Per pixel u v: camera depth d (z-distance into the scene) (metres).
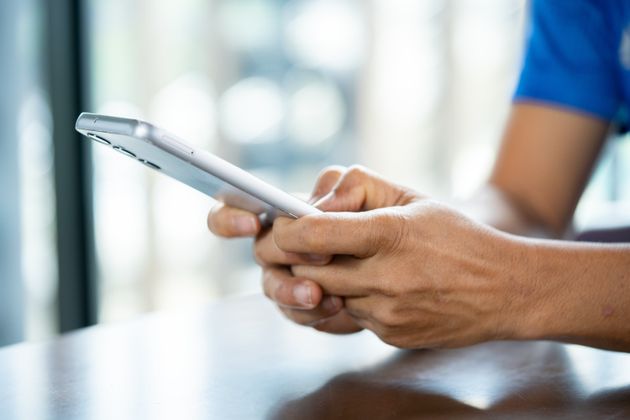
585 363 0.80
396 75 3.85
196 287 3.61
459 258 0.73
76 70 2.83
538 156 1.28
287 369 0.79
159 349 0.87
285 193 0.71
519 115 1.31
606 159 1.39
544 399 0.69
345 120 3.85
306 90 3.80
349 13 3.80
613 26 1.29
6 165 2.88
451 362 0.81
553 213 1.27
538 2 1.33
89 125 0.66
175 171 0.72
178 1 3.48
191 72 3.54
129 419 0.66
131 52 3.28
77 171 2.85
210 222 0.84
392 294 0.73
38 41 2.80
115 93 3.20
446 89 3.86
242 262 3.69
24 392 0.73
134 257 3.43
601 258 0.78
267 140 3.76
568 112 1.28
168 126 3.49
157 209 3.46
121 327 0.97
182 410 0.68
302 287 0.77
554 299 0.76
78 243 2.87
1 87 2.84
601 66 1.30
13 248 2.91
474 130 3.87
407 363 0.81
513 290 0.75
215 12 3.58
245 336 0.92
